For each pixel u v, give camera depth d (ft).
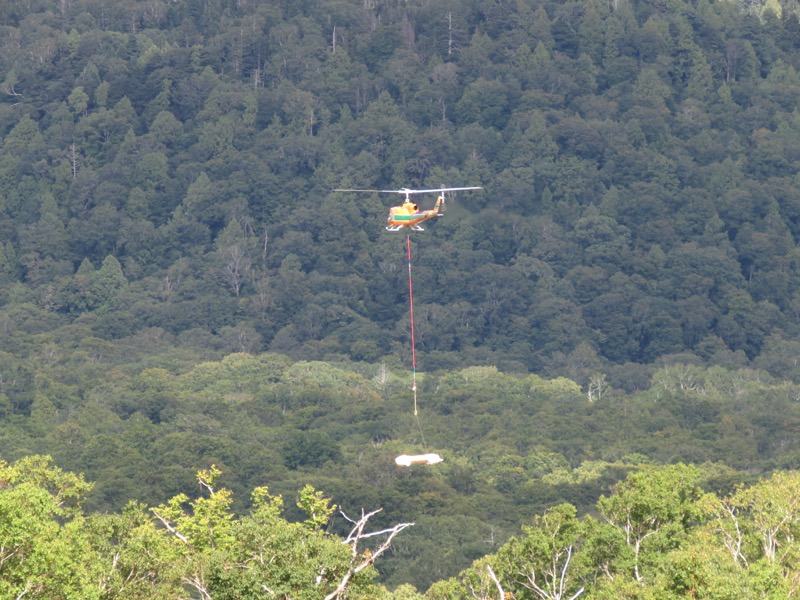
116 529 630.74
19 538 538.47
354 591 570.87
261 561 579.48
